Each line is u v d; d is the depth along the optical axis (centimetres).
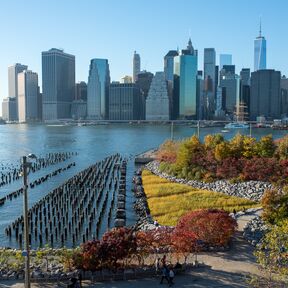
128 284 4606
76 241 7650
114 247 4816
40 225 8575
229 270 4903
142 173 13512
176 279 4691
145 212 8606
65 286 4547
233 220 5972
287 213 6328
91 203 10312
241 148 11212
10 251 5688
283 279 4062
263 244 4538
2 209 9969
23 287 4503
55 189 11762
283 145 11275
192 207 8481
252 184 9450
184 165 11762
